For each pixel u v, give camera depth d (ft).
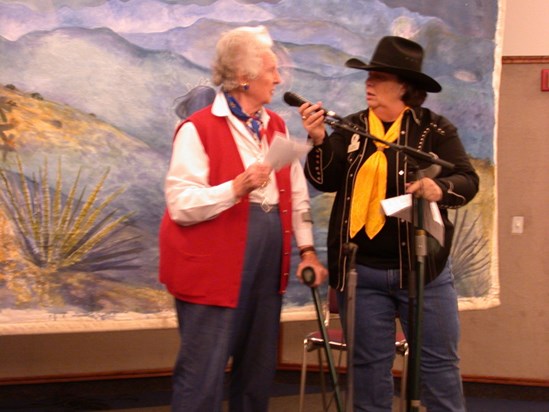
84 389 12.15
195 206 6.86
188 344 7.18
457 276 11.12
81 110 9.65
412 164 6.73
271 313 7.54
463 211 11.16
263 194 7.27
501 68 11.63
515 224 12.37
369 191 7.45
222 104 7.22
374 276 7.48
